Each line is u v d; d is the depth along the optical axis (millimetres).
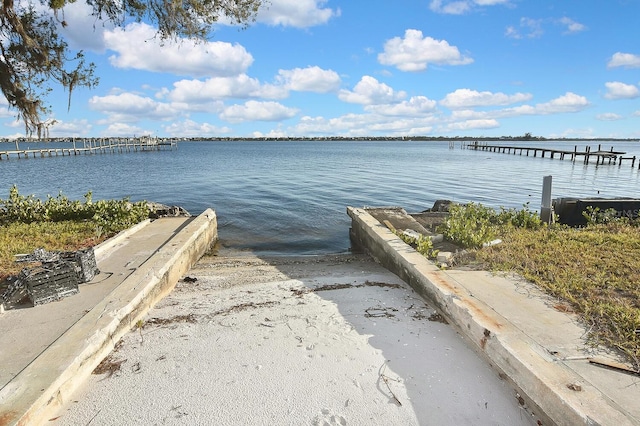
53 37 8891
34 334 4090
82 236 8312
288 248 11688
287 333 4406
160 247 7574
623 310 3990
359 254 9508
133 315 4723
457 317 4391
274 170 38969
